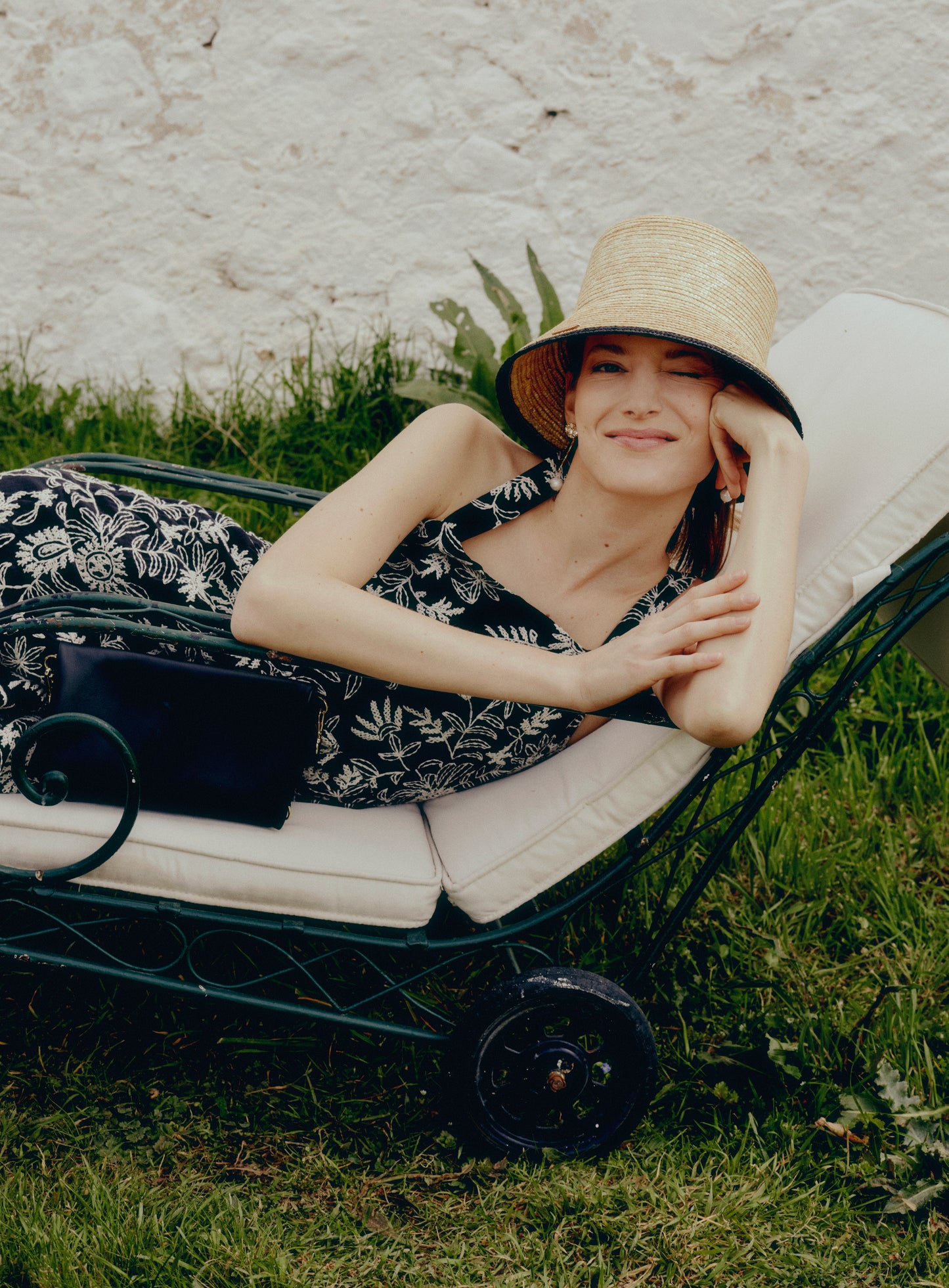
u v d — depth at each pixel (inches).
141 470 91.8
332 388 151.6
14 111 150.5
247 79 148.2
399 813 77.9
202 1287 64.6
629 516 66.5
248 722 68.1
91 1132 74.4
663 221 65.2
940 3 137.9
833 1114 77.2
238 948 84.0
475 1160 74.6
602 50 144.7
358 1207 71.7
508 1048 72.2
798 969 91.6
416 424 68.5
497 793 74.5
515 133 148.5
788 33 141.1
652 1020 86.5
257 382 158.1
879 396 72.0
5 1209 67.1
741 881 100.0
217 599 71.5
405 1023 84.7
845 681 69.5
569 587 69.9
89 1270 64.9
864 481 68.0
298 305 156.6
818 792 108.8
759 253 149.7
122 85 149.0
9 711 69.0
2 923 87.4
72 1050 79.7
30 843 67.2
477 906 71.2
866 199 145.6
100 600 63.0
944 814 107.9
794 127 144.4
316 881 68.6
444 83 147.3
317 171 151.4
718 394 63.4
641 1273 68.7
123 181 152.6
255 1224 68.9
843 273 148.7
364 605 61.7
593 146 148.1
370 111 148.9
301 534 63.6
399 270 154.6
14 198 153.8
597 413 63.5
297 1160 74.2
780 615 59.0
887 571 66.8
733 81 143.8
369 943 70.0
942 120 141.5
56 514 68.5
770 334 66.7
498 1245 69.6
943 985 90.7
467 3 143.9
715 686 57.7
